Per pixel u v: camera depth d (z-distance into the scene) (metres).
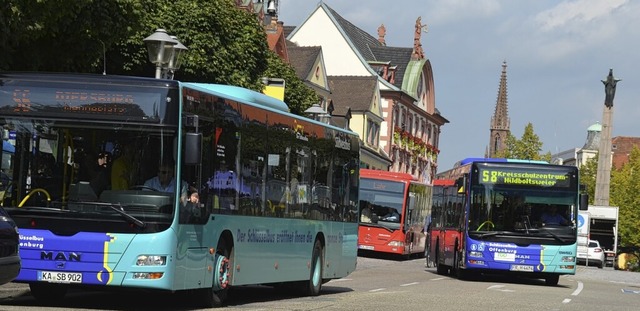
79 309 16.80
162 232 16.33
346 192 26.12
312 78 87.50
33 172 16.39
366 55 113.00
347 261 26.38
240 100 19.27
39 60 24.31
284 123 21.53
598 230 78.44
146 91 16.56
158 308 17.95
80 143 16.47
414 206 55.31
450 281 33.97
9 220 14.34
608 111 77.31
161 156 16.48
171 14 40.25
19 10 20.91
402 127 112.56
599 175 77.31
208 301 18.36
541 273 34.97
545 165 34.97
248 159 19.64
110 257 16.19
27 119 16.47
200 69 41.28
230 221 18.88
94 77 16.59
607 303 26.02
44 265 16.22
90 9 24.34
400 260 54.72
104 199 16.33
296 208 22.41
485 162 35.16
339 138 25.34
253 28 44.69
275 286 24.14
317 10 110.00
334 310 18.69
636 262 95.62
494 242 34.66
